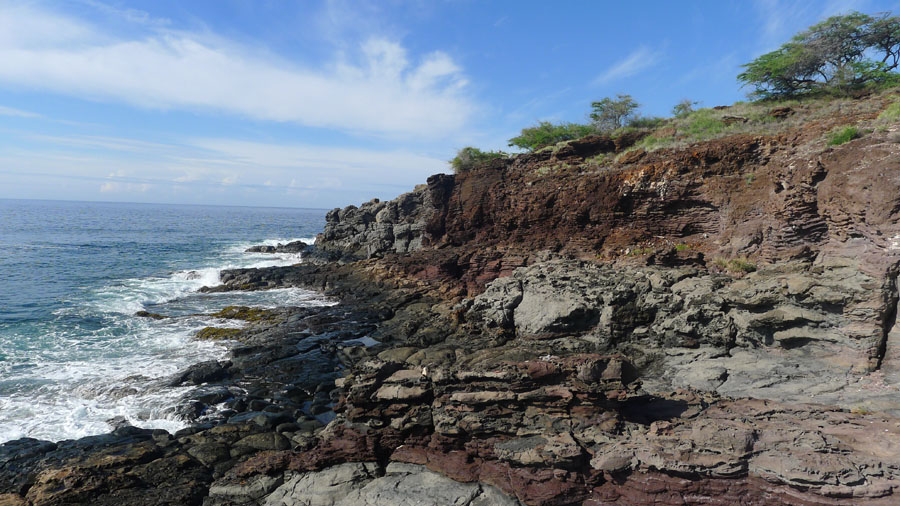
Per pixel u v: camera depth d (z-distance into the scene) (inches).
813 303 663.1
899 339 590.2
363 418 541.6
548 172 1357.0
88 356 868.0
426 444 526.3
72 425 629.9
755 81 1325.0
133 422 642.8
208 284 1566.2
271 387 762.2
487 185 1481.3
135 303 1251.2
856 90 1113.4
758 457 430.0
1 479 504.1
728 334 725.9
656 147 1157.1
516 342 900.0
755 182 931.3
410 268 1358.3
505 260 1213.7
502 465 482.0
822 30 1211.9
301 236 3865.7
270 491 499.8
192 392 725.9
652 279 874.8
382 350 899.4
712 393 615.2
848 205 688.4
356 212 2317.9
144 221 5019.7
